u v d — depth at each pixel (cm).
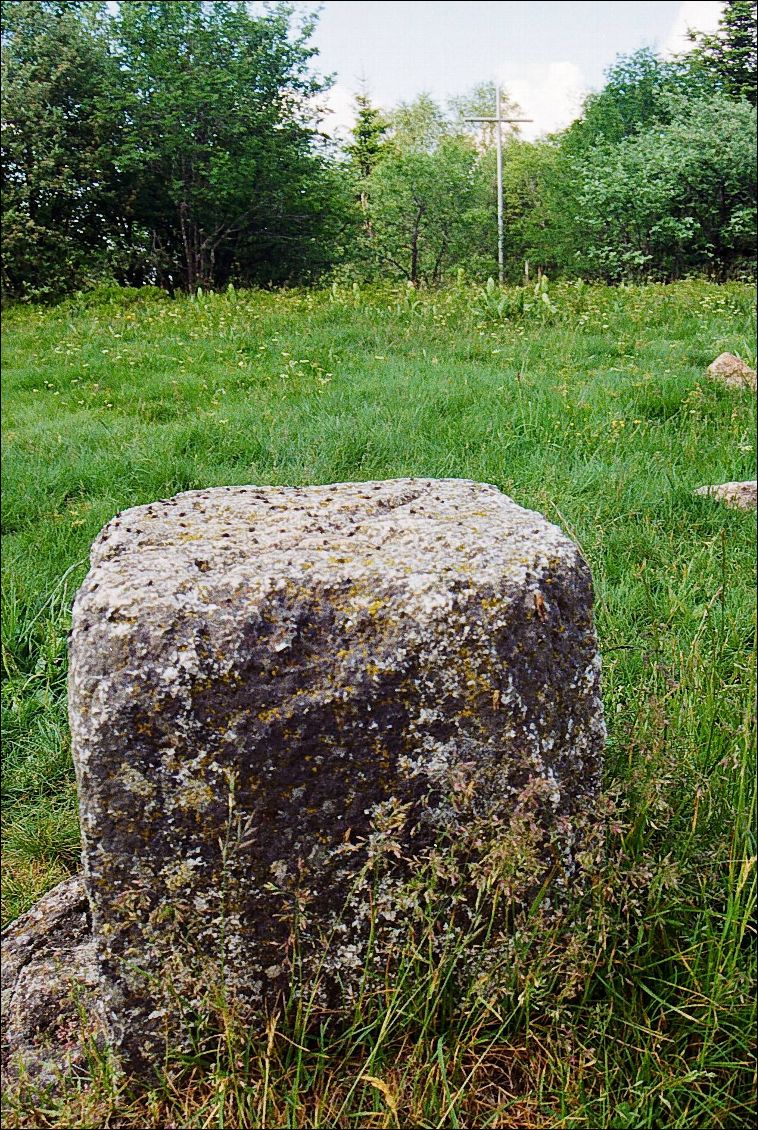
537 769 188
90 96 2652
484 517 212
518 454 604
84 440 688
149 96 2605
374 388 785
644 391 716
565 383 748
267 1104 182
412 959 188
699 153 2459
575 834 196
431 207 3819
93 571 188
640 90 3547
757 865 204
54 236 2523
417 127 5225
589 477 540
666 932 205
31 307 1805
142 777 173
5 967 225
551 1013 187
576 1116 178
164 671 170
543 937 194
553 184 3644
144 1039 187
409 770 182
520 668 184
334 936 188
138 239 2759
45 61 2577
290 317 1206
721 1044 190
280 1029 190
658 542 448
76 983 216
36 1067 202
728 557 434
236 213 2750
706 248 2611
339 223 3047
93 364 1009
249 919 183
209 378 898
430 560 187
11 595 429
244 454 632
